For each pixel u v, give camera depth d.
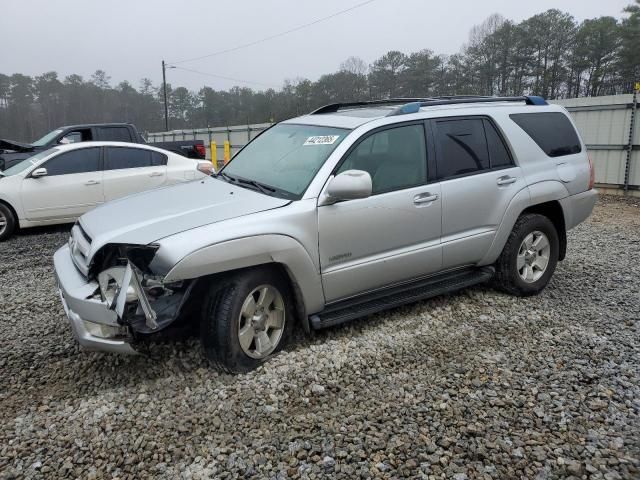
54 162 8.96
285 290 3.96
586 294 5.38
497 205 4.89
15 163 10.47
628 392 3.47
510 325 4.55
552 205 5.41
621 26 41.31
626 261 6.65
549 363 3.88
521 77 49.66
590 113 12.83
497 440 2.98
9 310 5.11
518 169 5.07
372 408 3.31
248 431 3.10
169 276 3.35
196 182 4.79
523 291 5.21
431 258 4.57
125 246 3.51
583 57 45.94
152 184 9.61
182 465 2.82
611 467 2.77
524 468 2.77
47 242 8.40
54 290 5.73
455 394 3.47
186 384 3.62
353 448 2.92
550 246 5.34
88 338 3.53
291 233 3.77
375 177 4.26
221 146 30.47
